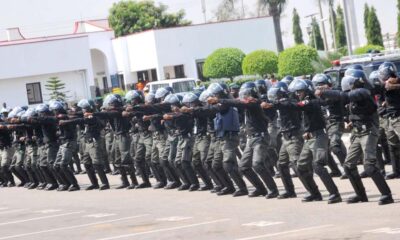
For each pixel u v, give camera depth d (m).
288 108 20.95
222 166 24.58
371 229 16.14
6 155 35.38
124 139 29.23
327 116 24.36
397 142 23.67
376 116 19.34
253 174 23.30
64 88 73.12
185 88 50.72
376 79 23.19
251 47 73.12
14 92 71.94
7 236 21.31
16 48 71.56
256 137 22.88
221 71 65.38
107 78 77.88
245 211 20.95
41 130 32.19
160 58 71.81
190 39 72.12
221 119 23.94
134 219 21.78
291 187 22.45
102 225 21.34
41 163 32.06
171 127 27.03
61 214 24.61
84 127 31.09
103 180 30.31
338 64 36.44
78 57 73.25
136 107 28.39
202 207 22.62
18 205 28.45
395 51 36.41
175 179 27.78
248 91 22.89
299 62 56.72
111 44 77.44
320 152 20.52
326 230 16.72
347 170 19.89
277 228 17.80
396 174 24.11
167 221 20.73
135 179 29.41
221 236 17.56
